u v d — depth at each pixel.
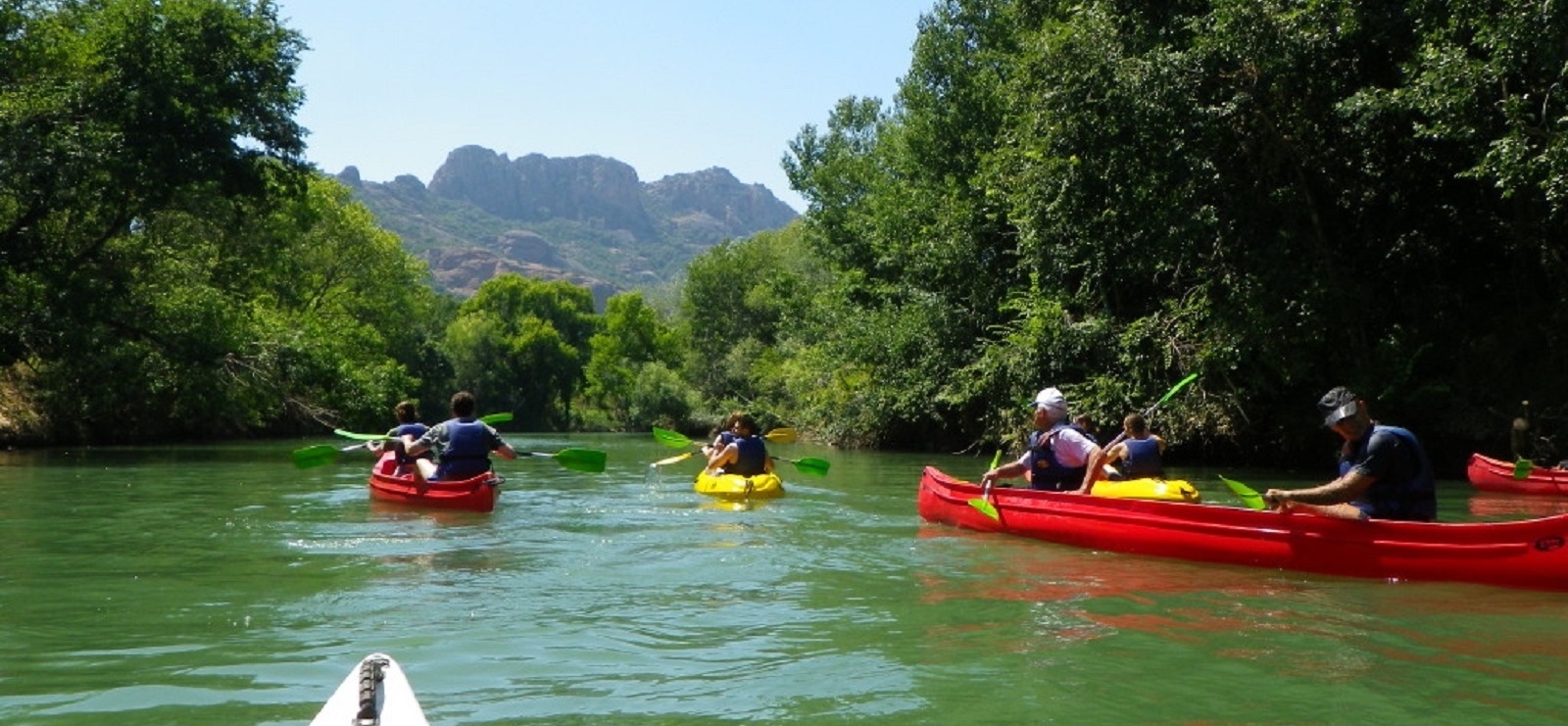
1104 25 16.72
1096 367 19.12
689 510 11.06
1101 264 19.08
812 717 4.07
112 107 22.53
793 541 8.73
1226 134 16.77
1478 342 17.33
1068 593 6.49
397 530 9.38
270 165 25.45
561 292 98.94
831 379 31.28
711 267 59.75
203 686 4.47
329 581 6.86
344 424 36.19
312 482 15.10
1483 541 6.46
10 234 22.80
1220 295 17.77
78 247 25.48
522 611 5.94
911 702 4.27
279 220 36.31
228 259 31.95
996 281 24.41
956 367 24.59
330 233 45.75
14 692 4.38
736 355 53.47
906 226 27.86
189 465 19.17
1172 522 7.73
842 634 5.40
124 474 16.73
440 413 67.38
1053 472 9.12
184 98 22.92
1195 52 15.84
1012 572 7.23
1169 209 17.02
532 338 81.31
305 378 29.09
